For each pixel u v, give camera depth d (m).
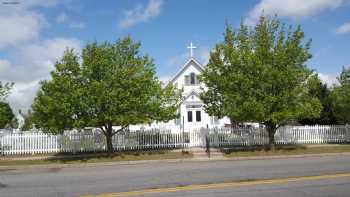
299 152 23.28
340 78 28.80
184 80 39.84
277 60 23.16
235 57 23.62
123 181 13.63
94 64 21.98
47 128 22.00
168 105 24.22
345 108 28.09
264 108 22.72
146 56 23.81
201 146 26.77
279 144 27.50
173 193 10.94
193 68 39.81
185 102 38.38
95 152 25.42
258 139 27.33
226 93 23.55
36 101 22.55
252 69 23.22
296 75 22.97
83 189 12.15
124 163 20.94
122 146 25.94
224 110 23.61
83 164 20.75
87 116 21.88
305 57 23.92
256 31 24.48
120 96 21.81
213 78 24.20
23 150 25.08
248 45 24.45
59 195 11.25
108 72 22.06
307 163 17.81
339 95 28.47
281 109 23.17
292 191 10.79
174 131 27.08
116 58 23.34
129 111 22.50
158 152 24.25
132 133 26.12
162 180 13.52
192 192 11.01
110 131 23.75
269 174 14.20
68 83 21.36
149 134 26.38
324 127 28.33
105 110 22.25
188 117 38.34
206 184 12.32
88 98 21.58
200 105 38.41
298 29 24.00
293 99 23.56
